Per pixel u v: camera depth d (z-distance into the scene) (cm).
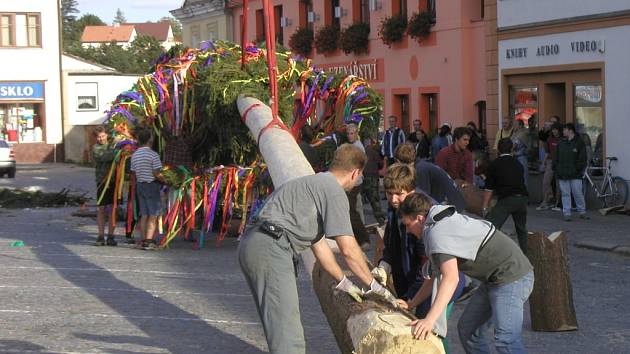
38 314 1005
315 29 3412
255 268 627
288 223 625
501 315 655
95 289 1157
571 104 2156
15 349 849
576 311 1012
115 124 1571
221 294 1120
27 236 1758
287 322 626
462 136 1249
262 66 1465
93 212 2155
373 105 1598
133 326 945
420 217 642
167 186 1539
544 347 851
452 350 841
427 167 927
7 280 1227
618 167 2011
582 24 2089
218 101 1453
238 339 890
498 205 1241
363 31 3089
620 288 1149
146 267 1339
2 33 5128
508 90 2353
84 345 865
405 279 749
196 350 848
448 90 2712
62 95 5216
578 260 1388
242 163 1558
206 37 4472
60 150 5219
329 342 872
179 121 1582
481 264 650
